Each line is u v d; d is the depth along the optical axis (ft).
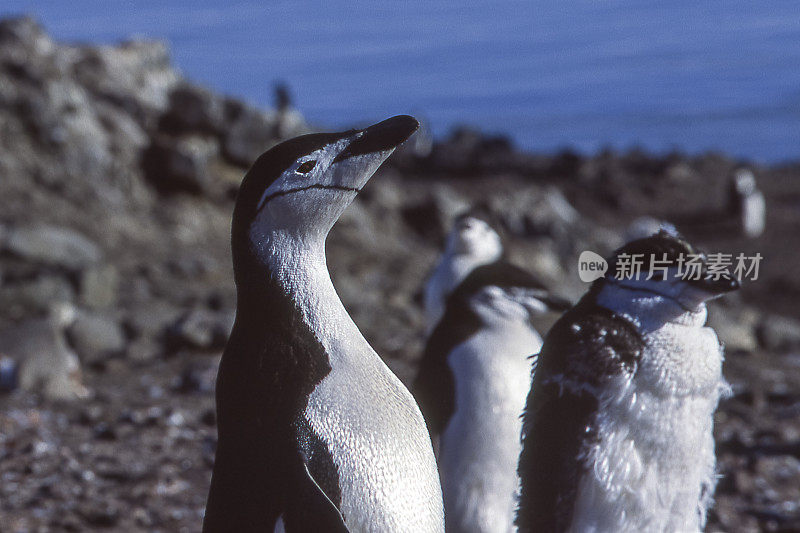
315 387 11.74
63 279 45.24
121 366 38.24
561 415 14.06
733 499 25.48
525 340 19.03
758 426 31.86
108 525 23.02
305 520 11.09
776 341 46.19
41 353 34.68
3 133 62.69
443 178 131.95
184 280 53.36
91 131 65.77
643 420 13.79
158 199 66.69
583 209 117.91
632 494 13.94
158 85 73.92
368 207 78.95
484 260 28.99
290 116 76.33
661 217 113.50
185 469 26.71
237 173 71.20
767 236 102.58
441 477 18.79
